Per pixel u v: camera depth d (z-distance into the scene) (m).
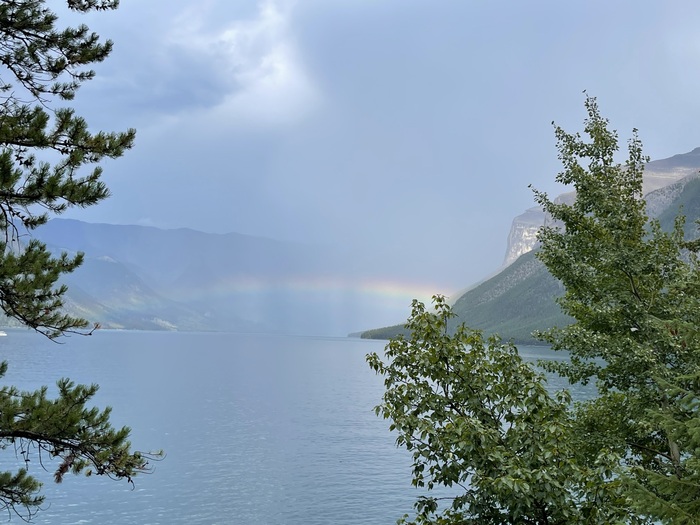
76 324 11.95
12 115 11.38
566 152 21.59
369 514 56.16
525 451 12.46
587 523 10.96
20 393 11.59
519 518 11.53
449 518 12.76
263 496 63.03
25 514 54.66
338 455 85.00
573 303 21.00
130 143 12.10
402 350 13.63
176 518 55.41
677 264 19.28
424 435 12.36
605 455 11.32
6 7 11.70
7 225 11.30
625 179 21.27
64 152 11.55
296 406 143.38
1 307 11.23
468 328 13.74
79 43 12.63
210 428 107.56
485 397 13.17
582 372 19.58
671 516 8.09
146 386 176.62
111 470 11.72
